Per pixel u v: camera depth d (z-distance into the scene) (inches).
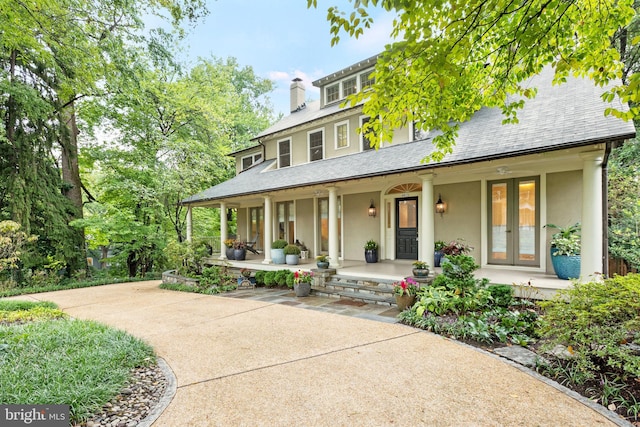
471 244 326.6
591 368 130.6
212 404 117.3
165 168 494.0
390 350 167.8
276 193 417.7
